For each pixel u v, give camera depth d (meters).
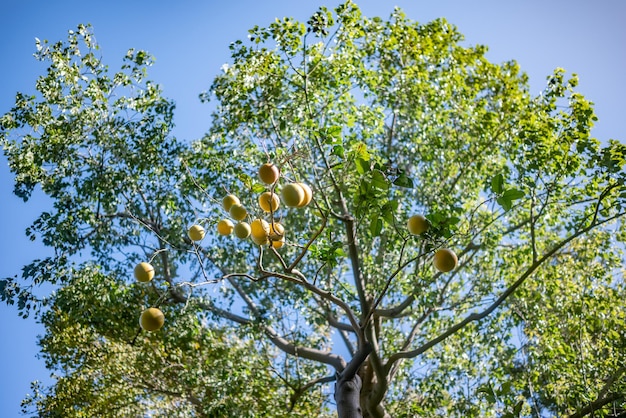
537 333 11.17
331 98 10.50
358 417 8.81
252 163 11.02
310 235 10.93
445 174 11.92
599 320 10.92
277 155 6.92
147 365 12.09
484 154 11.74
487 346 11.84
